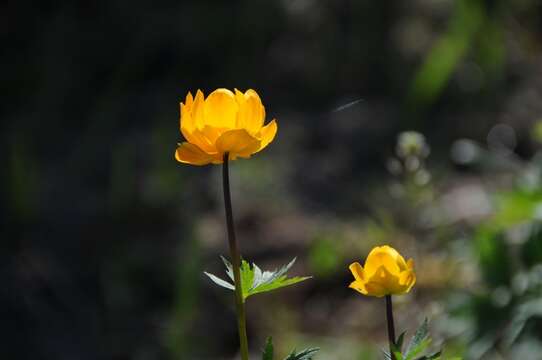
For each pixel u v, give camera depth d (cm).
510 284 558
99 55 1184
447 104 999
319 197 875
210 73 1149
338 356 654
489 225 593
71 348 738
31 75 1180
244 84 1115
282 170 928
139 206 897
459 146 894
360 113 1019
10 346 741
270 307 724
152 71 1165
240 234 838
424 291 636
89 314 777
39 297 798
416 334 284
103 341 743
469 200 792
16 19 1238
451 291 601
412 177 609
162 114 1063
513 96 998
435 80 923
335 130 987
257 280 285
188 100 291
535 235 569
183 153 283
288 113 1057
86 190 957
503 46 1061
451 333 555
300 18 1167
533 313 536
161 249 833
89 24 1223
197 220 790
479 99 996
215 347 709
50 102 1143
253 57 1141
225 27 1169
